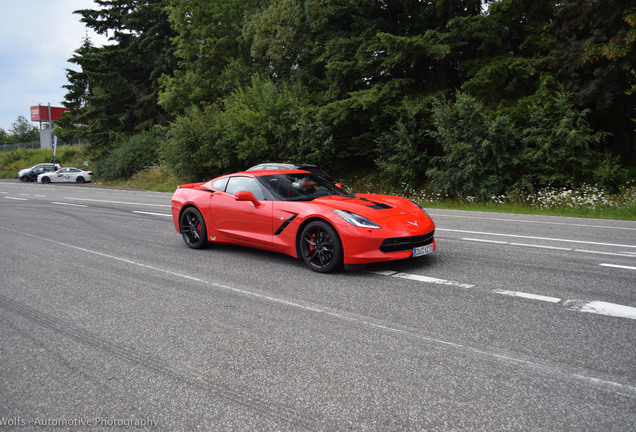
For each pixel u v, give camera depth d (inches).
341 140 839.1
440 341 128.9
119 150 1373.0
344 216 207.0
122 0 1679.4
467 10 712.4
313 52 893.8
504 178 614.2
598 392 98.5
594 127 683.4
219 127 966.4
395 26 765.9
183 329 146.0
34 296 189.8
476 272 204.1
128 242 317.7
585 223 381.7
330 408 96.3
